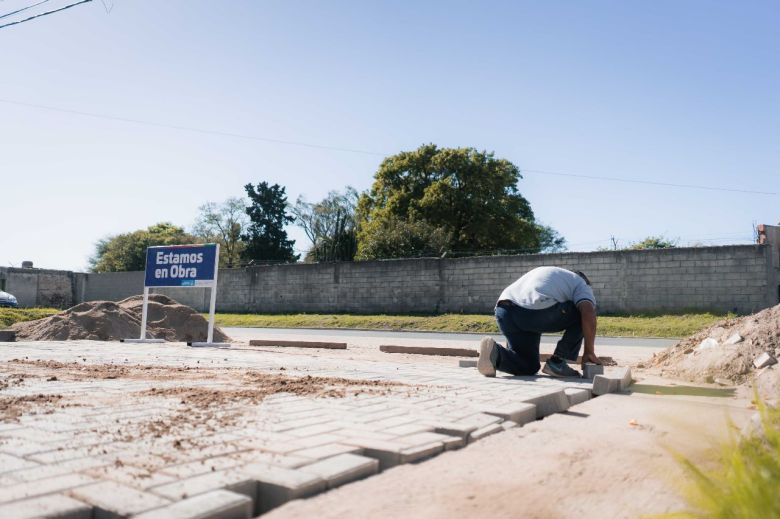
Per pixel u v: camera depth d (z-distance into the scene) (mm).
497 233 39750
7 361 8516
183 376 6941
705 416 4254
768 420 2059
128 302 16766
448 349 11648
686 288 21172
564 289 7133
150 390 5574
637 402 5285
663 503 2553
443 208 38125
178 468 2893
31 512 2236
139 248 53062
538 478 2941
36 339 14172
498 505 2564
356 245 47219
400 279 27625
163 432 3717
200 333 16062
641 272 21953
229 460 3049
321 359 9875
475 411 4535
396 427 3906
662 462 3158
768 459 1834
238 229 57344
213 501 2371
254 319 28531
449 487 2795
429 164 39906
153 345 13164
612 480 2896
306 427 3898
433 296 26703
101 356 9781
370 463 3041
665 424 4113
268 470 2859
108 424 3959
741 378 6781
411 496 2664
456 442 3619
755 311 20062
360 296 28734
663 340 16656
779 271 20781
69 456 3121
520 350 7340
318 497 2639
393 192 40625
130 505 2342
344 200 54219
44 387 5750
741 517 1777
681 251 21297
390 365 8727
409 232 33656
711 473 2090
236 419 4168
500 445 3611
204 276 13680
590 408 5000
